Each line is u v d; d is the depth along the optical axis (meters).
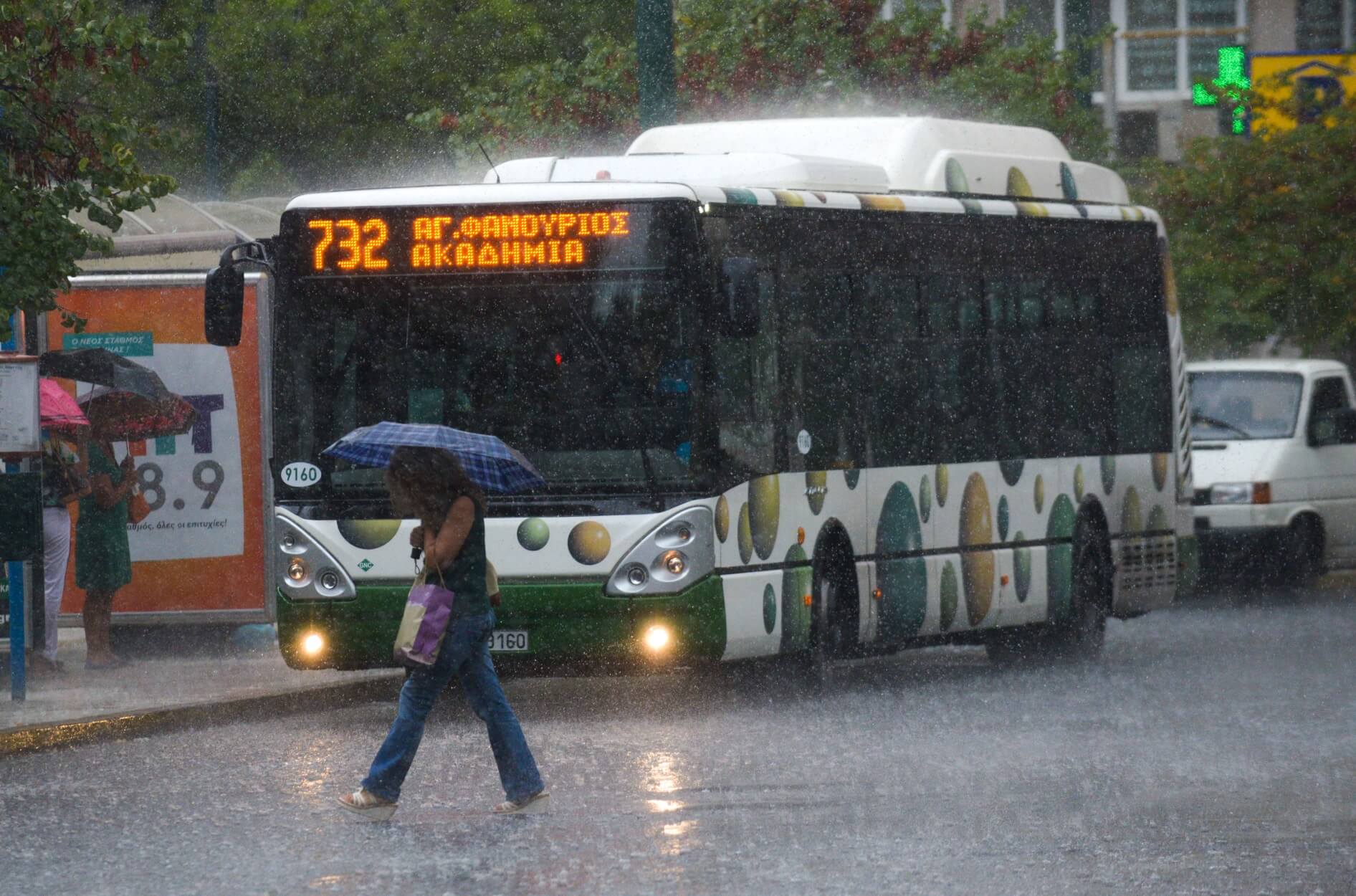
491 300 36.94
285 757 32.62
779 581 38.06
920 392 42.28
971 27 72.12
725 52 67.12
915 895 22.14
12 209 37.06
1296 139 75.88
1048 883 22.64
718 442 36.59
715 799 28.08
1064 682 42.75
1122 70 107.00
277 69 96.56
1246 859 23.89
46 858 24.64
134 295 44.84
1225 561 60.59
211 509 44.94
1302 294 75.62
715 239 36.94
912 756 31.84
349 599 37.16
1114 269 49.38
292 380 37.53
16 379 36.62
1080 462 47.50
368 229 37.31
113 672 41.62
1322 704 37.94
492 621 27.23
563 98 67.44
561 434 36.59
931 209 42.94
